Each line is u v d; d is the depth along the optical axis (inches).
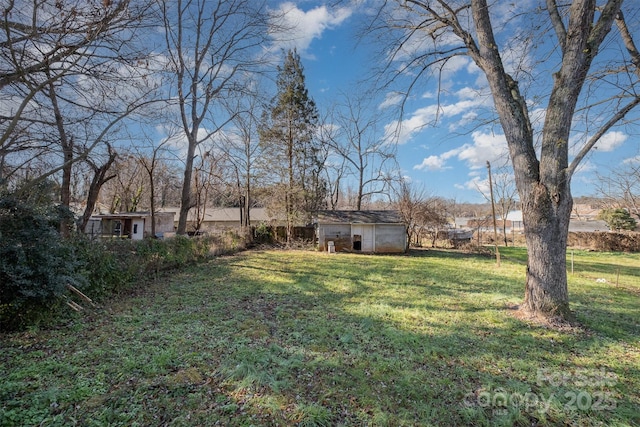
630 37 231.8
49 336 184.7
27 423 103.7
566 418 114.8
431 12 265.3
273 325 212.2
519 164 228.8
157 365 147.3
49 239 202.2
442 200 1125.1
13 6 176.1
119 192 1153.4
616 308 270.5
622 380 142.1
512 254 784.9
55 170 223.9
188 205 585.3
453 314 238.5
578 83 203.9
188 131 575.5
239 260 574.9
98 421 106.7
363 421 111.2
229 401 121.0
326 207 1272.1
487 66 237.5
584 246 1050.1
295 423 109.0
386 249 783.1
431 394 128.9
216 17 536.7
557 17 221.5
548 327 208.4
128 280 325.4
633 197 869.2
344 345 177.8
